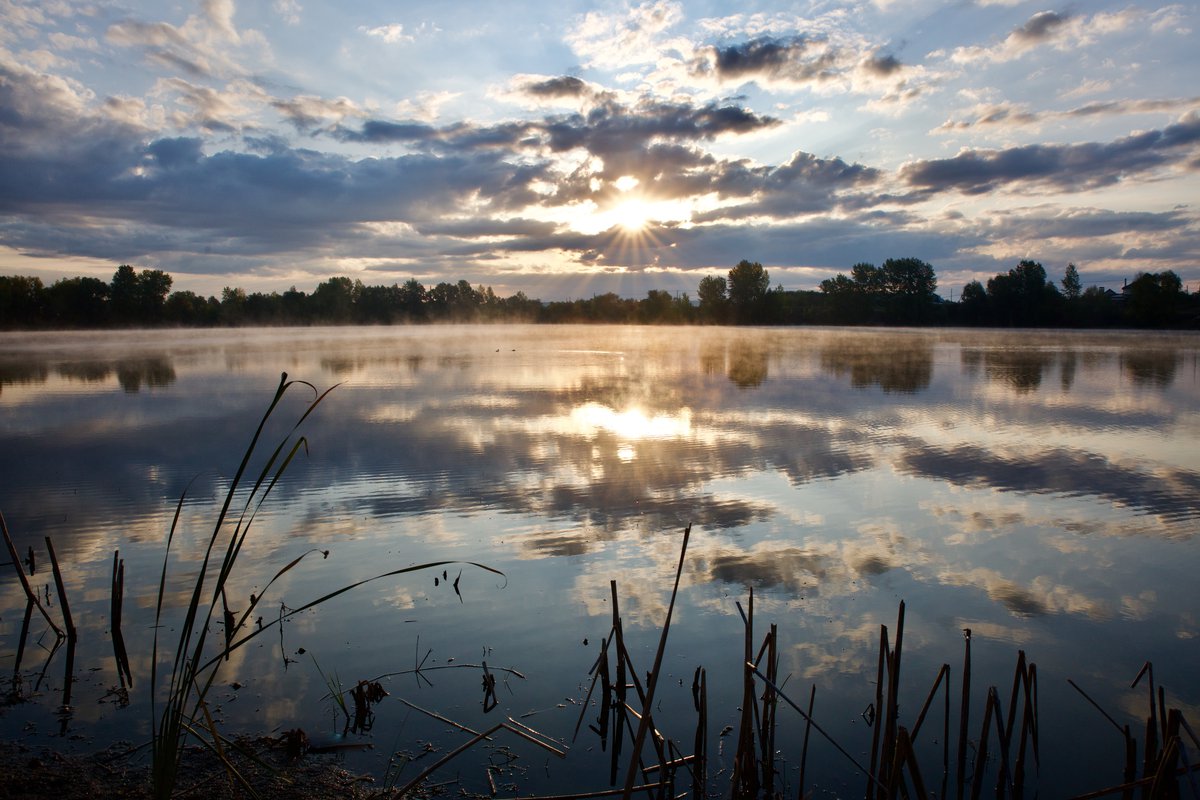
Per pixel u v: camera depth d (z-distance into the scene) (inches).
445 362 1512.1
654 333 3380.9
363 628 269.9
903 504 428.8
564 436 639.1
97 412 796.0
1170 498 439.2
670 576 319.0
